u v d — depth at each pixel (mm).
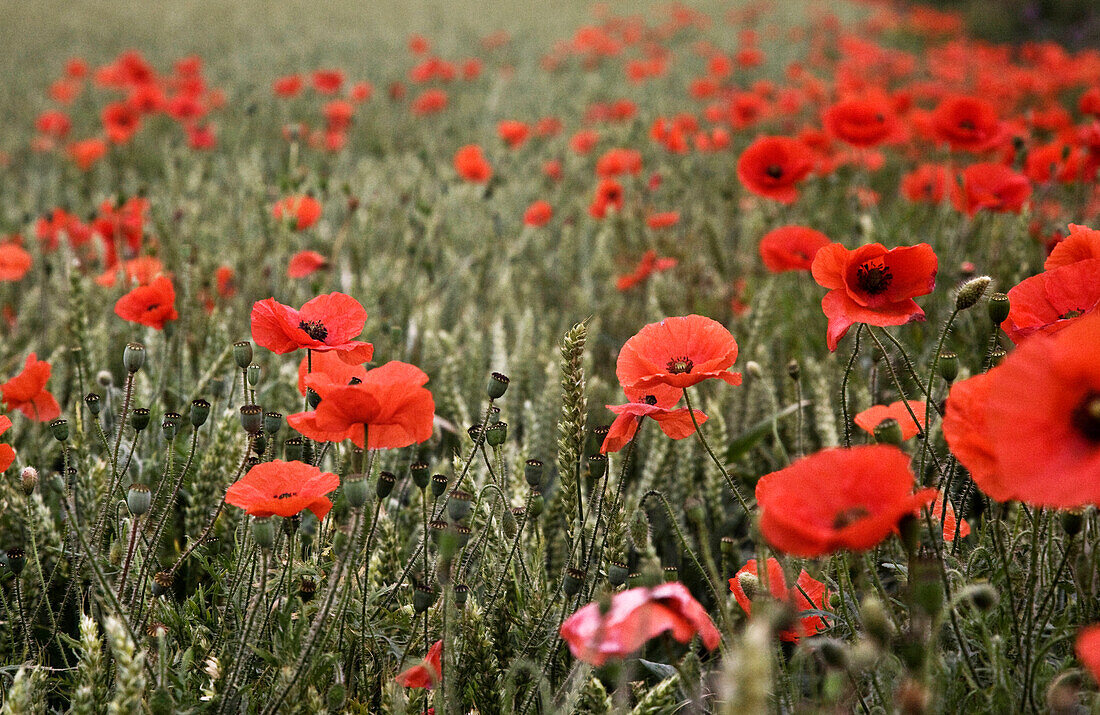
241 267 4375
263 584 1708
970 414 1448
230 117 9406
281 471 1822
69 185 6746
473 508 2039
